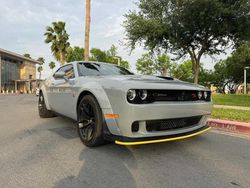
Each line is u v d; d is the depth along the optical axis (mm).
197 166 2936
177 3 13086
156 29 13656
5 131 4656
